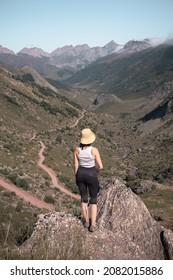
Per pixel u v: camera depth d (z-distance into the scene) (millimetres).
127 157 185875
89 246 9344
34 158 116375
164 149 193375
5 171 83625
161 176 132875
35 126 175625
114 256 9398
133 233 11516
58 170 108000
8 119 162750
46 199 72188
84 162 9109
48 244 8391
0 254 8016
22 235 10758
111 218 11773
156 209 47562
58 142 159375
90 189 9367
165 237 11336
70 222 9859
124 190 12391
